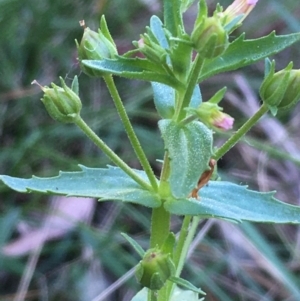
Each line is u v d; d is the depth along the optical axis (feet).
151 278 0.64
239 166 1.12
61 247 1.01
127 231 1.04
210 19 0.63
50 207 1.03
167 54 0.69
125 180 0.73
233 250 1.04
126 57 0.68
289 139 1.12
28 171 1.03
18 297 0.93
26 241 1.03
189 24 1.35
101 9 1.15
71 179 0.73
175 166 0.65
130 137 0.70
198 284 0.97
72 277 1.00
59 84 1.14
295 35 0.69
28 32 1.12
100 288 0.99
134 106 1.10
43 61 1.16
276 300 0.98
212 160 0.70
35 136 1.04
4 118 1.10
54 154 1.03
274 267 0.94
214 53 0.64
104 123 1.08
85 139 1.09
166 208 0.71
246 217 0.71
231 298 0.98
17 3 1.08
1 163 1.03
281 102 0.69
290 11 1.19
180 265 0.79
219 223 1.04
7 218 0.98
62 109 0.70
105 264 1.01
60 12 1.13
